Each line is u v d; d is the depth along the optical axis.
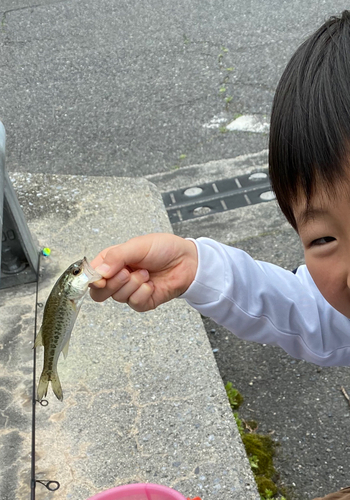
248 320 1.57
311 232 1.07
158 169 4.60
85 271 1.45
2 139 2.50
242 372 2.88
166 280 1.52
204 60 5.77
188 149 4.75
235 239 3.76
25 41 6.52
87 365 2.62
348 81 1.00
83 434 2.32
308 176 1.03
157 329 2.77
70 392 2.50
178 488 2.12
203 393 2.46
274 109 1.11
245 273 1.57
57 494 2.11
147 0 7.07
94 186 3.84
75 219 3.56
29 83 5.86
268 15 6.34
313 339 1.59
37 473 2.18
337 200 1.01
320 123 0.99
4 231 2.93
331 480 2.35
